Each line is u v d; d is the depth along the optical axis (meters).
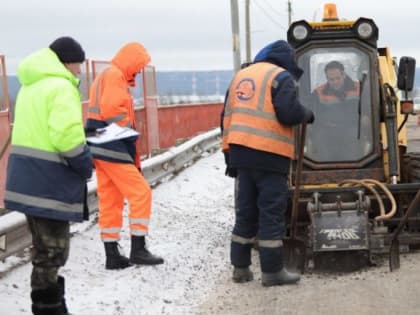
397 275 7.50
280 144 7.20
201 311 6.71
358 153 8.58
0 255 7.31
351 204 7.75
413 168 8.81
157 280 7.61
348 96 8.63
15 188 5.68
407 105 8.83
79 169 5.66
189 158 17.14
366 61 8.63
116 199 7.98
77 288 7.21
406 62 8.60
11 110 10.62
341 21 8.70
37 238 5.79
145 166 12.95
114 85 7.75
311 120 7.28
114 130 7.46
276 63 7.45
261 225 7.37
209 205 12.55
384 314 6.34
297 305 6.74
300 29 8.63
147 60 7.91
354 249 7.66
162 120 19.34
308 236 7.89
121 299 6.91
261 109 7.18
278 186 7.29
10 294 6.87
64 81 5.72
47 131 5.66
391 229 8.52
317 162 8.56
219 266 8.30
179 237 9.66
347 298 6.85
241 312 6.63
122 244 9.16
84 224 9.81
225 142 7.63
